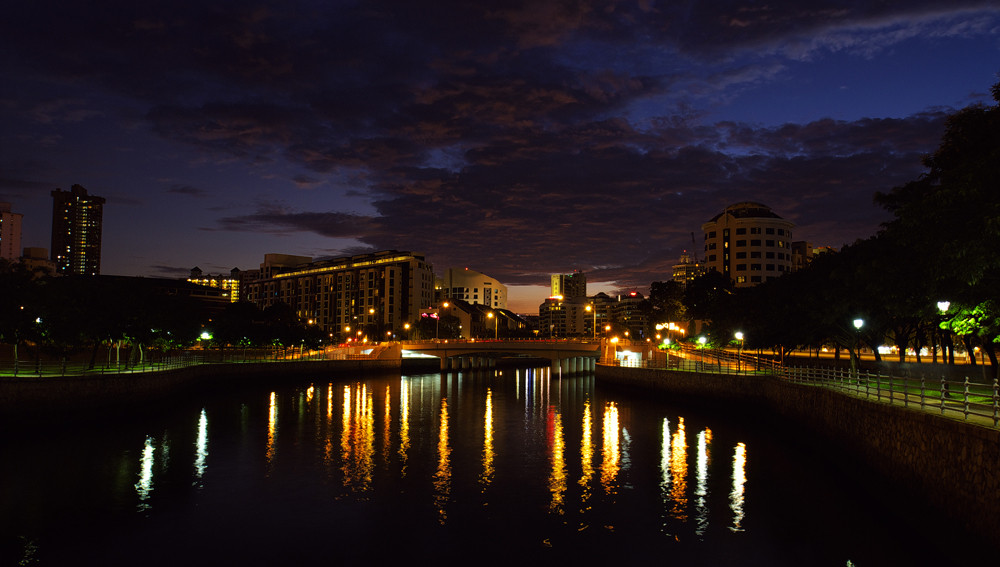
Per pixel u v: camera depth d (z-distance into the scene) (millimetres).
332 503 34219
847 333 61750
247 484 38031
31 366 74438
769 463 44312
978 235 26797
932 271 30547
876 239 53250
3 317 58219
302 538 28938
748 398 70250
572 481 39219
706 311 137500
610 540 28734
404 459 45469
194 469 41781
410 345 158000
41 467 41906
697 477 40156
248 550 27453
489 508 33469
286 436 55031
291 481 38812
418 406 80875
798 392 52062
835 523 30594
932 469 25422
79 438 52438
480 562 26328
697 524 30766
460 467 43000
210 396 88938
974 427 22125
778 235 183250
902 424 29031
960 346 94812
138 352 101812
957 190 27844
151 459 44625
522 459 45781
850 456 37594
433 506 33812
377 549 27703
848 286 54094
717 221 190750
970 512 22141
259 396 90812
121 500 34469
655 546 27938
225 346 150125
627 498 35344
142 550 27391
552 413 74188
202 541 28453
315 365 126375
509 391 107125
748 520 31219
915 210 30875
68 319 65688
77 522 30875
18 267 64812
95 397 58906
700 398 79438
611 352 129250
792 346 76250
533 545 28172
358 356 153875
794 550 27172
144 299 81250
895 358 95562
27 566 25609
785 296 71562
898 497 29109
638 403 85750
